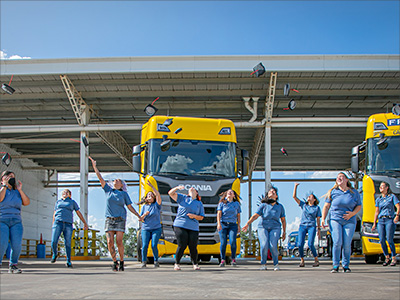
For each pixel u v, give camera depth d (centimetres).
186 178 1264
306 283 608
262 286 564
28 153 3275
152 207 1099
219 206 1142
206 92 2138
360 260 1892
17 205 825
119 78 1995
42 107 2359
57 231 1096
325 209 879
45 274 785
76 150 3212
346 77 2002
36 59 1900
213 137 1355
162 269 1000
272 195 977
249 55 1900
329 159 3306
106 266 1215
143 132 1431
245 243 2666
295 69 1898
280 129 2600
